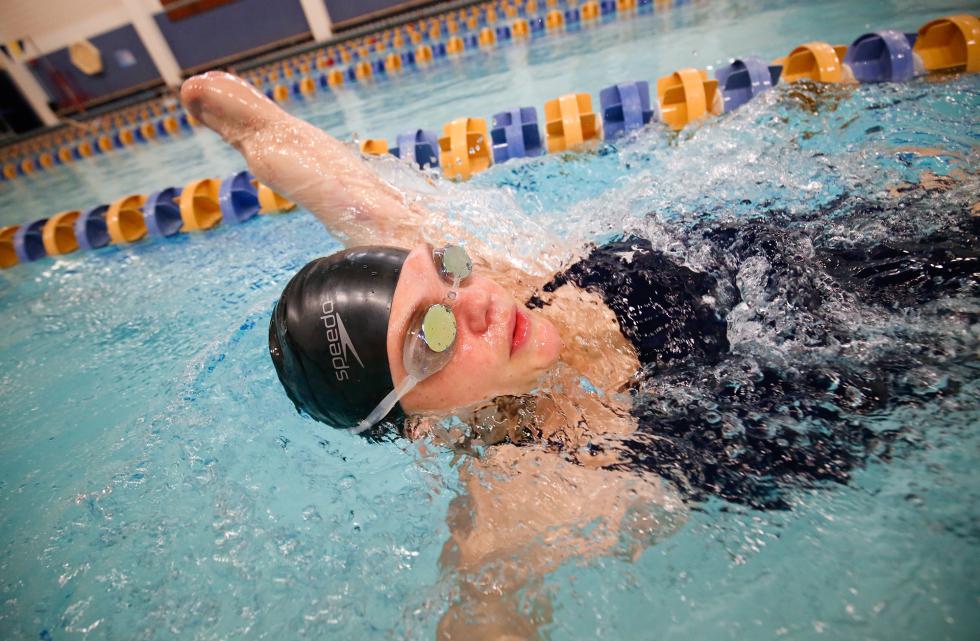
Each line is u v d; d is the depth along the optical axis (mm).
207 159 4980
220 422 1386
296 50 8469
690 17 5168
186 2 8414
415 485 1062
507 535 890
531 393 987
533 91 4180
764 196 1588
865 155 1700
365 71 7184
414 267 938
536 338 992
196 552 1058
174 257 2658
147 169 5258
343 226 1459
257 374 1536
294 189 1440
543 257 1415
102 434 1490
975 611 662
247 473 1206
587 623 787
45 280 2773
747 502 840
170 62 8844
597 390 1011
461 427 989
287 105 6559
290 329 972
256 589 969
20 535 1201
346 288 941
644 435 936
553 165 2576
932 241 1064
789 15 4203
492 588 834
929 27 2449
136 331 2043
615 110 2764
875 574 727
